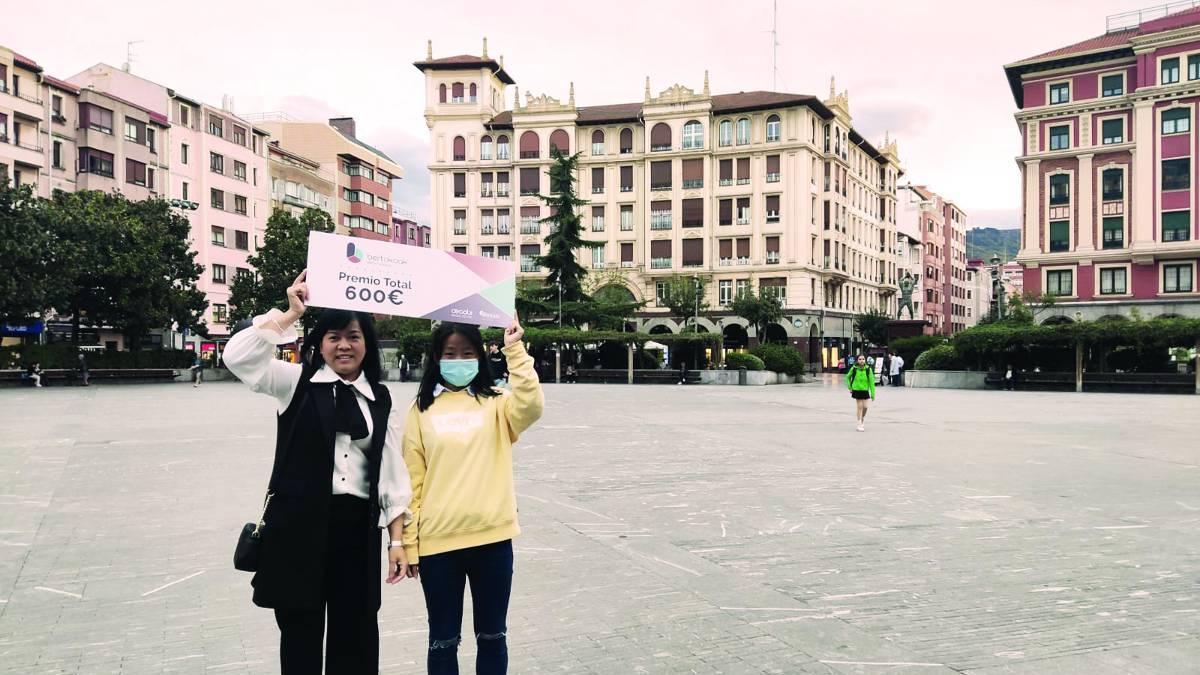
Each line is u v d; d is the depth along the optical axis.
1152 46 48.53
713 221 62.66
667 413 21.17
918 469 11.00
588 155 65.12
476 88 67.00
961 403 26.12
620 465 11.33
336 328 3.10
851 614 4.87
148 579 5.65
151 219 41.78
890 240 82.94
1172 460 11.96
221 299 60.00
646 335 41.84
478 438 3.24
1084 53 51.00
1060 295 52.25
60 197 40.69
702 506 8.34
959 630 4.57
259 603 2.97
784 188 60.41
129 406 23.27
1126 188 50.28
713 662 4.09
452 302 3.27
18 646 4.35
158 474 10.47
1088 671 3.97
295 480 3.01
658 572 5.82
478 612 3.23
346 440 3.09
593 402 25.86
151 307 40.03
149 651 4.28
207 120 58.78
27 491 9.22
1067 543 6.71
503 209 66.50
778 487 9.52
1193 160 47.50
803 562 6.10
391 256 3.19
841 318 67.88
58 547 6.59
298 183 70.00
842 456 12.38
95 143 48.78
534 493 9.09
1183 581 5.57
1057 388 35.16
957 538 6.91
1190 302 47.75
